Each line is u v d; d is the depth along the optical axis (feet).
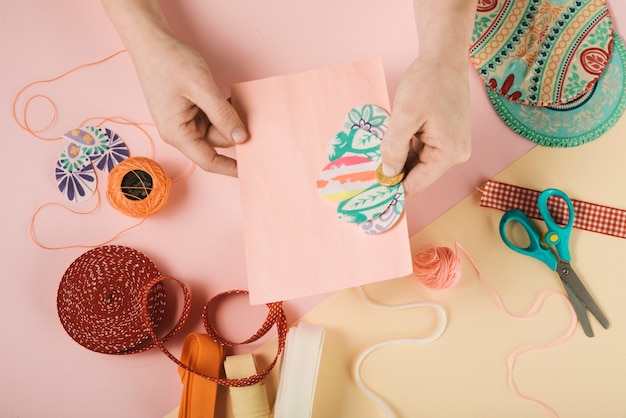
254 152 2.21
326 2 3.06
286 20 3.05
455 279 2.72
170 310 2.85
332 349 2.81
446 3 2.36
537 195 2.88
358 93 2.23
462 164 2.95
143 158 2.77
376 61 2.24
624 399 2.79
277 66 3.03
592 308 2.79
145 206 2.72
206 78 2.26
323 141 2.21
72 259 2.88
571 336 2.82
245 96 2.25
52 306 2.85
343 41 3.04
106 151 2.91
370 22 3.05
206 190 2.93
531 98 2.96
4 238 2.87
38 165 2.91
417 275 2.78
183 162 2.93
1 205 2.88
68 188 2.88
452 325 2.83
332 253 2.17
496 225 2.91
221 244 2.91
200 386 2.67
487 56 2.97
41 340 2.83
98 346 2.73
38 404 2.80
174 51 2.34
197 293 2.87
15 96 2.94
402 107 2.14
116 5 2.46
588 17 3.00
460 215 2.92
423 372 2.79
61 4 3.00
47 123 2.93
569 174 2.95
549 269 2.88
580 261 2.89
